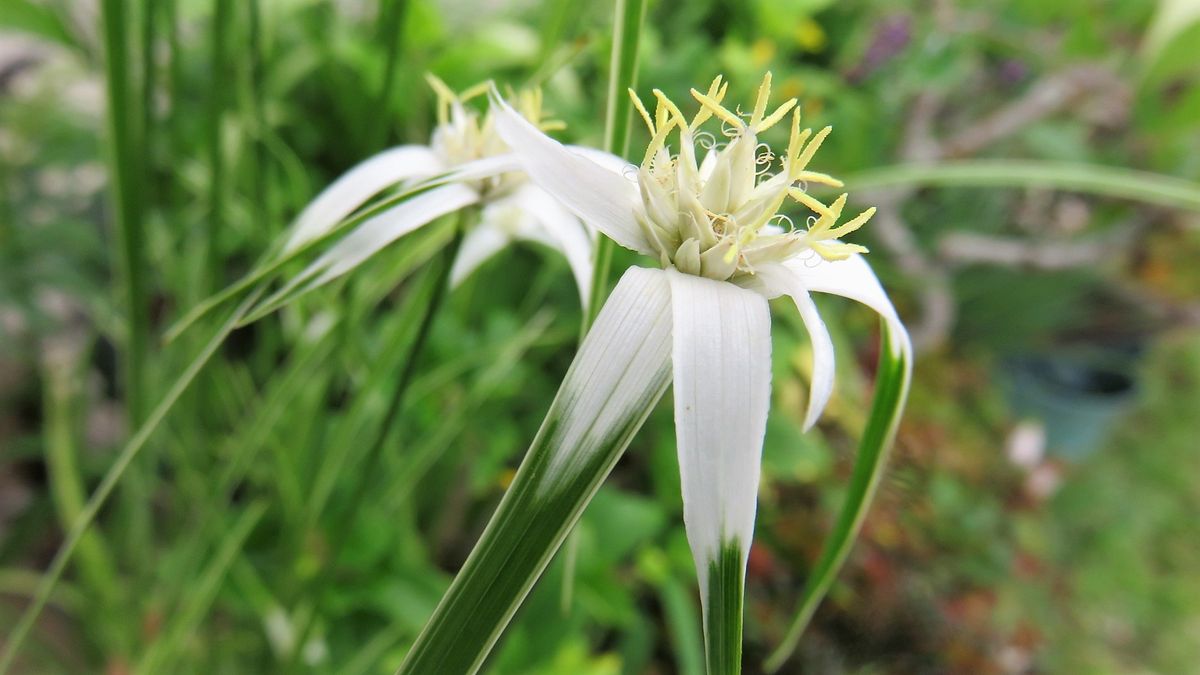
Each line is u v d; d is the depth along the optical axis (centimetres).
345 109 29
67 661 27
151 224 23
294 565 21
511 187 13
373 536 23
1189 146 45
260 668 24
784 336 31
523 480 10
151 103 17
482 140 13
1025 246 42
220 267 19
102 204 31
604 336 10
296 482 22
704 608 9
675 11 39
